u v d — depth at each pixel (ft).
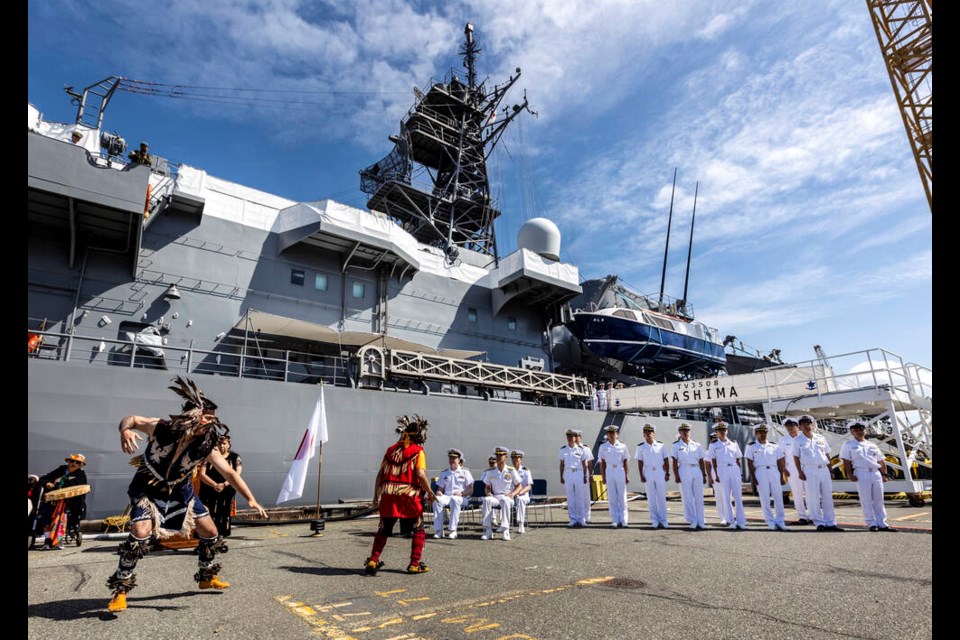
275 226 55.62
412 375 51.49
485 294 73.10
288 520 35.94
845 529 26.48
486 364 58.49
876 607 11.48
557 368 87.86
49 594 13.32
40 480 25.71
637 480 68.90
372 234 56.49
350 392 44.39
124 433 11.68
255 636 9.80
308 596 12.87
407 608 11.77
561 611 11.46
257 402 39.45
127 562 11.48
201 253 49.96
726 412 90.63
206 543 13.42
